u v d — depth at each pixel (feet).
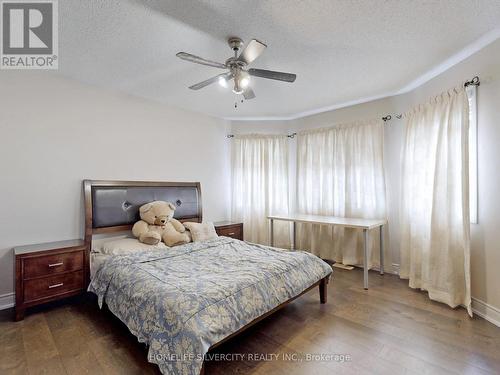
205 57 8.20
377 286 10.14
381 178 11.76
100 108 10.36
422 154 9.70
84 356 5.94
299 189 14.65
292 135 15.11
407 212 10.61
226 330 5.21
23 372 5.42
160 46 7.59
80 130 9.85
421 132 9.73
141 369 5.52
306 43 7.47
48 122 9.16
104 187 10.15
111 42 7.37
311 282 7.82
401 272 10.85
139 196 11.00
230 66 6.92
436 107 9.11
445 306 8.39
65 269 8.32
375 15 6.27
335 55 8.14
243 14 6.21
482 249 7.74
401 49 7.81
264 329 7.09
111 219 10.14
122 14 6.21
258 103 12.59
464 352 6.05
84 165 9.93
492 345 6.30
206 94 11.34
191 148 13.48
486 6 5.98
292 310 8.18
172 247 9.52
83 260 8.70
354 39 7.28
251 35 7.06
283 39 7.25
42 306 8.48
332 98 11.96
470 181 8.08
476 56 7.86
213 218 14.47
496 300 7.30
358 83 10.30
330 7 5.98
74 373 5.40
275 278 6.87
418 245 9.80
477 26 6.72
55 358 5.86
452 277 8.22
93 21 6.46
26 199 8.73
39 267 7.83
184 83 10.18
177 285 5.87
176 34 7.01
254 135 15.12
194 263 7.65
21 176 8.64
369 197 12.14
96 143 10.23
